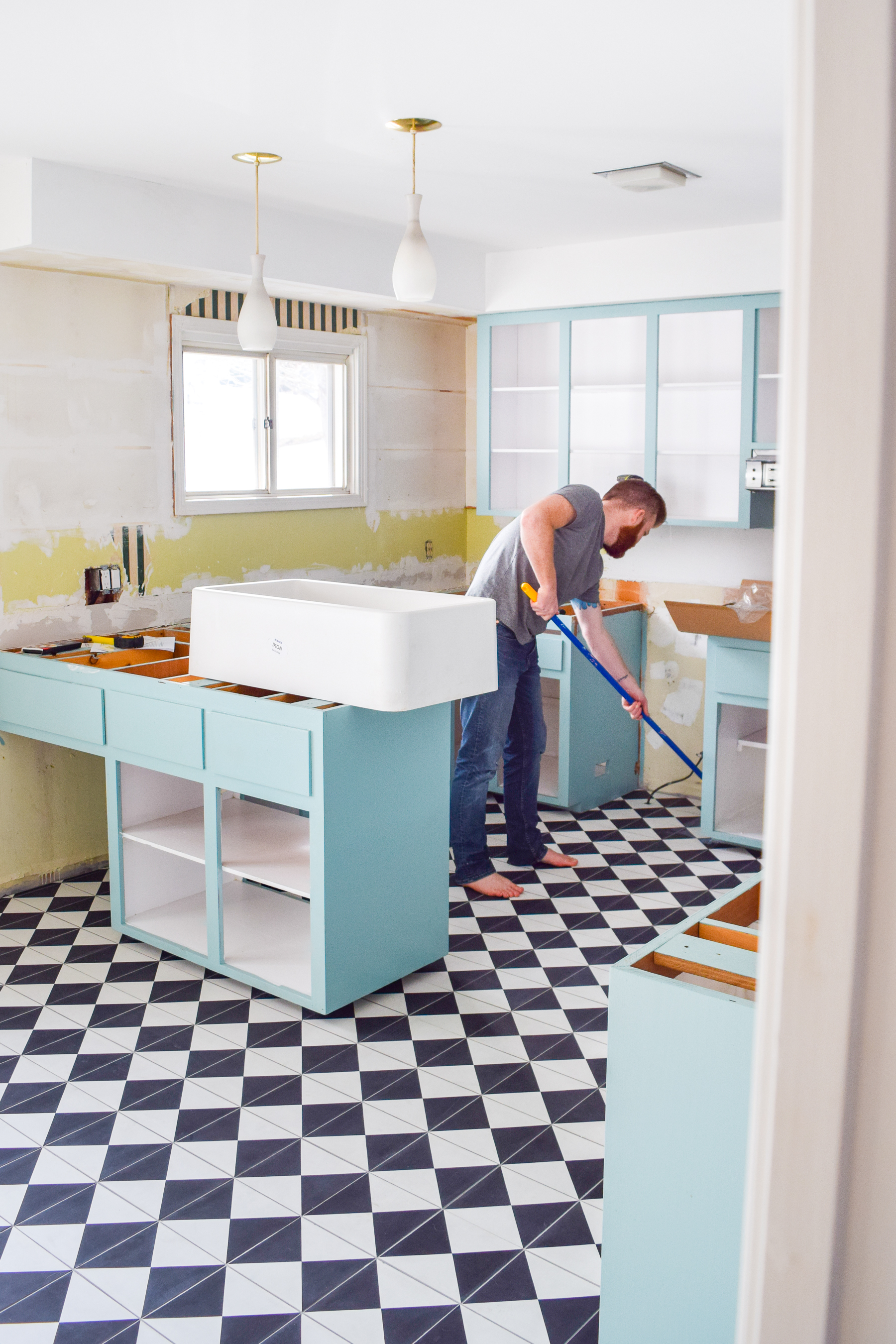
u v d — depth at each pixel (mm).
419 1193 2352
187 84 2676
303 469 5105
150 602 4387
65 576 4082
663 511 4016
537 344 5137
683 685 5156
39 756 4105
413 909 3270
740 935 1763
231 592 3279
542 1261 2146
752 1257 433
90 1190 2350
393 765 3117
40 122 2979
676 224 4359
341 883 3002
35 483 3945
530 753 4195
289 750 2963
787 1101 414
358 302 4836
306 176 3574
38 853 4152
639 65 2541
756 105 2826
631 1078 1593
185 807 3805
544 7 2205
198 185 3691
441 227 4434
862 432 368
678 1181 1568
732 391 4555
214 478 4684
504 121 2967
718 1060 1499
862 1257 409
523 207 4035
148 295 4223
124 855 3584
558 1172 2428
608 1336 1683
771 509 4742
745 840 4473
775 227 4297
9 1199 2318
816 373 375
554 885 4125
